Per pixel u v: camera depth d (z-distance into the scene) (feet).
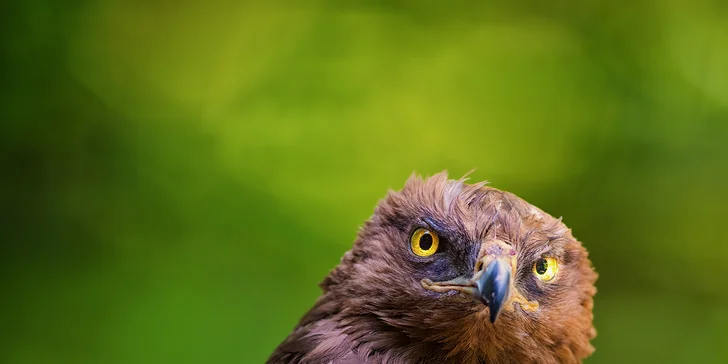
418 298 19.03
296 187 39.70
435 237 19.47
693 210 44.32
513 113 44.65
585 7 47.39
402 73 44.19
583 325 20.56
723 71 45.42
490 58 45.50
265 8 44.75
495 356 19.58
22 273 36.86
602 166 44.75
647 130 44.80
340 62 44.11
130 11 43.32
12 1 40.24
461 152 43.80
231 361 33.73
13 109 39.55
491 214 19.60
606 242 44.80
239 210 38.11
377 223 20.54
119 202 38.42
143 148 39.88
